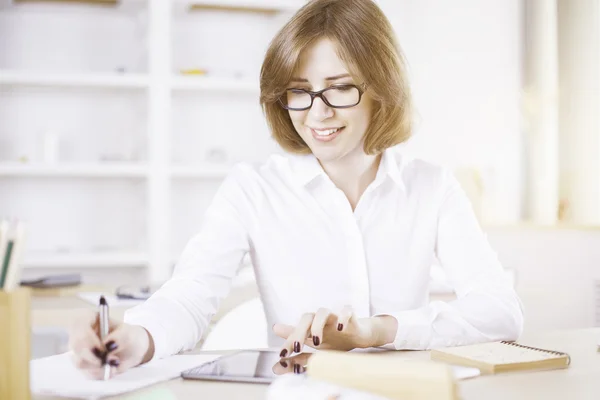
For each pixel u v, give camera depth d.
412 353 1.16
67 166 4.09
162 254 4.20
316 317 1.09
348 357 0.75
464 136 4.45
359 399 0.71
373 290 1.53
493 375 0.96
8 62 4.30
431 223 1.55
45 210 4.38
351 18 1.35
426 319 1.23
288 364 1.02
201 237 1.47
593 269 3.04
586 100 3.94
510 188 4.34
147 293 2.02
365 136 1.45
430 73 4.55
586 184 3.93
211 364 1.02
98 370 0.94
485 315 1.29
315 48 1.34
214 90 4.39
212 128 4.64
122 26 4.46
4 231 2.04
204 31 4.60
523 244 3.29
